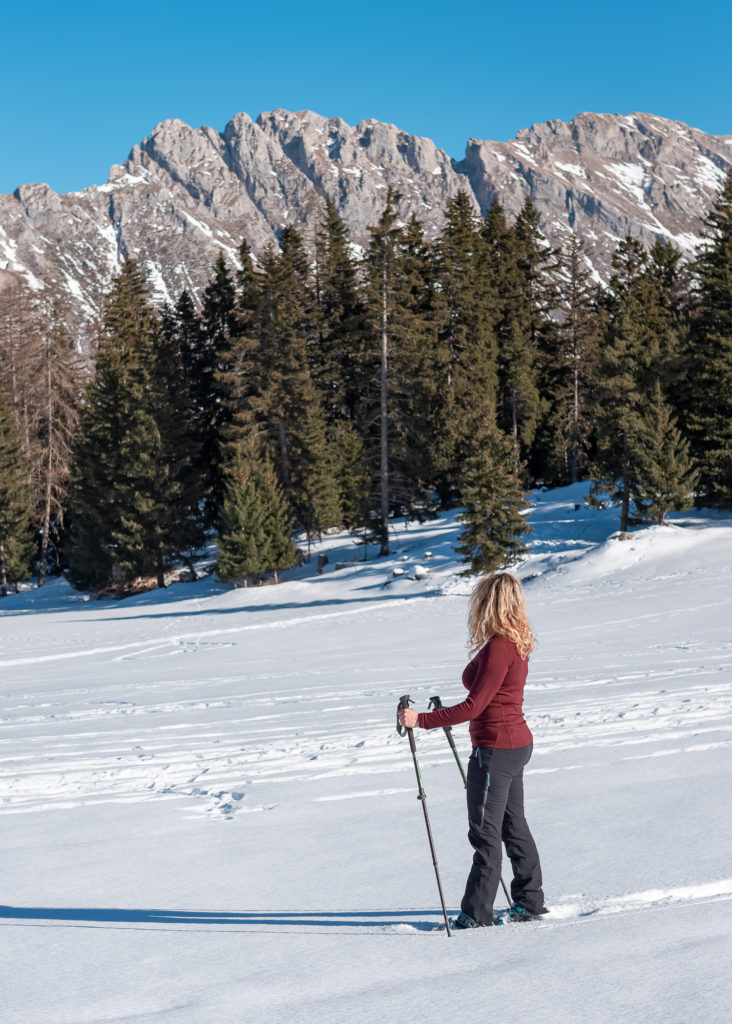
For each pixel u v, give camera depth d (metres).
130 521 51.12
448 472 56.78
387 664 18.50
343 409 62.56
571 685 12.77
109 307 66.31
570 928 3.82
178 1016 3.12
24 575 58.25
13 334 64.25
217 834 6.12
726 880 4.41
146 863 5.49
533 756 7.98
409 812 6.43
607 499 46.84
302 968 3.57
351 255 66.06
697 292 47.94
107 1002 3.33
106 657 25.39
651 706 10.30
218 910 4.54
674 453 39.72
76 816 6.88
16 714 14.04
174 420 54.41
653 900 4.29
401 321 50.69
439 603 33.00
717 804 5.94
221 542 44.00
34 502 58.88
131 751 9.63
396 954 3.67
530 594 32.06
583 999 3.03
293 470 53.22
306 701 13.34
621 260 66.81
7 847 6.06
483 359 60.25
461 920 4.11
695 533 37.19
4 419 59.47
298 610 35.28
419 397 56.91
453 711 4.19
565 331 67.56
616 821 5.72
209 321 67.06
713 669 13.46
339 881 4.92
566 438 64.25
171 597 46.97
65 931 4.28
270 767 8.35
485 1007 3.02
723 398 43.56
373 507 54.44
